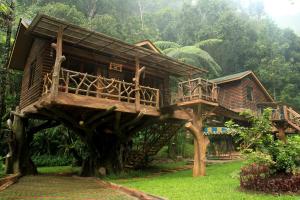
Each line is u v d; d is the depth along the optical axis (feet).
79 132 37.19
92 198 20.76
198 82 33.63
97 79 31.68
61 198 20.74
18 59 45.16
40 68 35.22
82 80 30.25
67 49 35.40
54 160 59.88
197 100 32.83
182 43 111.04
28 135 41.37
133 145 55.67
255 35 119.96
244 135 23.58
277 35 140.15
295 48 138.21
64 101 28.17
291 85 106.42
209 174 33.22
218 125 61.11
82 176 39.17
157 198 19.04
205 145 33.55
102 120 34.78
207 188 22.89
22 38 39.78
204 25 110.93
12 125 40.52
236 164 41.29
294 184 19.42
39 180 32.99
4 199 20.22
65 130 57.06
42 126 42.86
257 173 21.24
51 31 30.89
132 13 120.06
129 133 40.19
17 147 39.47
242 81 70.59
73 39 33.04
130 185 26.91
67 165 60.23
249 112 24.93
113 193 23.30
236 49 111.34
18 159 39.06
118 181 32.12
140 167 45.03
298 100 103.24
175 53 79.82
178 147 63.00
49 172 45.27
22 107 42.37
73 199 20.33
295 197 17.88
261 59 113.39
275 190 19.61
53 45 28.07
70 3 96.78
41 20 27.66
